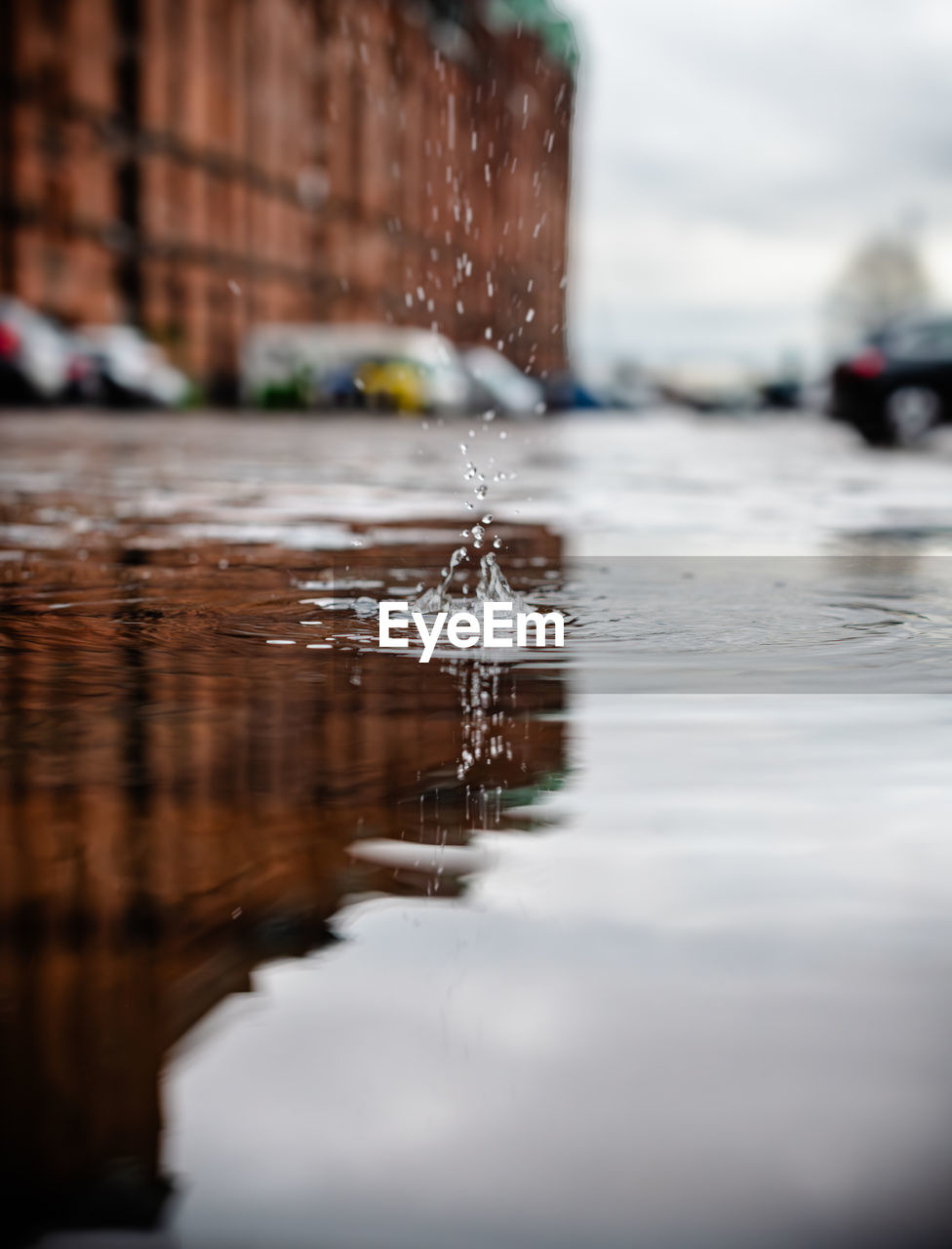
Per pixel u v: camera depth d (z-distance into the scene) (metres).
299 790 1.93
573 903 1.45
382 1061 1.07
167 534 6.05
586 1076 1.04
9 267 31.55
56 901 1.44
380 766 2.08
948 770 2.07
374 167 50.22
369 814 1.81
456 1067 1.06
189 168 38.12
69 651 3.10
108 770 2.04
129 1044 1.09
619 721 2.42
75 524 6.44
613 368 60.56
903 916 1.41
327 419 27.97
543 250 72.62
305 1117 0.98
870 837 1.71
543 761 2.12
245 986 1.21
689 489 9.77
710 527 6.66
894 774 2.05
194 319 38.84
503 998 1.19
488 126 62.50
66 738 2.26
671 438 22.50
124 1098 1.00
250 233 41.84
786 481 10.73
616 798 1.90
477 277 61.28
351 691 2.68
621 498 8.82
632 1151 0.93
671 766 2.09
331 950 1.30
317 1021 1.14
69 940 1.33
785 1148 0.94
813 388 57.59
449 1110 0.99
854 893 1.49
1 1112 0.97
